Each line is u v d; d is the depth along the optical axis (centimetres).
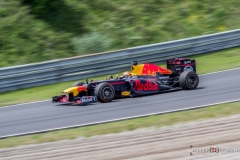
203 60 6081
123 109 3706
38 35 6819
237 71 5259
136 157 2428
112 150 2584
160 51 6016
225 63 5819
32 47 6588
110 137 2872
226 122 3030
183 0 8419
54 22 7181
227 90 4188
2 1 7269
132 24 7556
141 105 3828
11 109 4216
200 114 3297
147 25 7594
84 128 3147
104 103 4053
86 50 6694
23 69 5256
